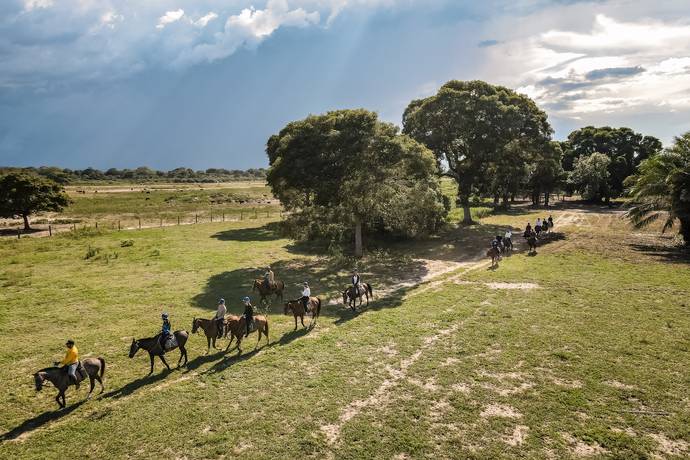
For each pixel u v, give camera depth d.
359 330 19.59
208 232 52.69
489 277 28.36
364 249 41.59
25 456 11.23
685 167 33.50
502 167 54.56
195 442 11.59
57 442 11.84
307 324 21.17
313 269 33.38
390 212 37.00
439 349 17.09
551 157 59.72
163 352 16.06
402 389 14.10
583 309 21.20
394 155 35.16
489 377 14.66
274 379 15.06
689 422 11.82
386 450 11.02
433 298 24.17
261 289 24.67
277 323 21.50
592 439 11.21
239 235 50.50
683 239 37.91
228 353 17.78
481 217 62.72
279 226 36.41
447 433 11.70
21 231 52.09
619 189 83.06
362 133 35.03
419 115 50.59
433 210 38.19
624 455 10.58
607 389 13.62
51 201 55.06
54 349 18.02
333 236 39.78
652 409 12.49
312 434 11.80
